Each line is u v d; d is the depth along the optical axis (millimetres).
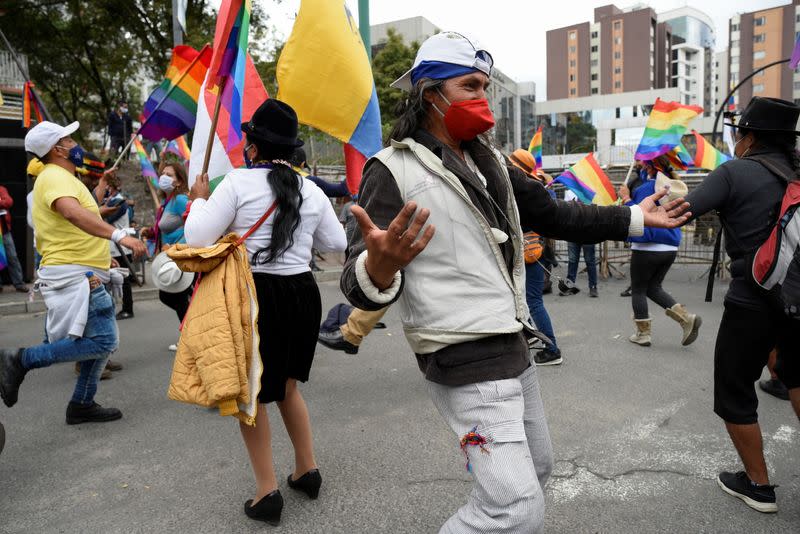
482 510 1795
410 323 1911
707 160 9828
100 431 4039
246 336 2621
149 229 5727
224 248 2619
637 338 5984
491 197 1964
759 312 2775
